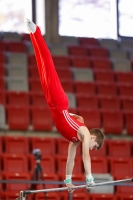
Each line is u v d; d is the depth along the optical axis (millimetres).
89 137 9781
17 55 22859
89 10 25562
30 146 18625
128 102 21281
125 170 18234
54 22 25000
